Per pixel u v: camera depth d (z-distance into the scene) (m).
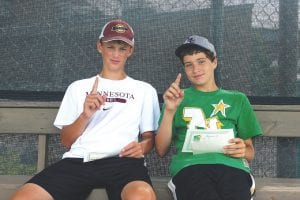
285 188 2.20
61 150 2.65
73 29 2.69
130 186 1.96
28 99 2.69
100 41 2.44
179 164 2.17
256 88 2.67
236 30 2.66
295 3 2.64
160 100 2.69
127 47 2.39
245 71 2.67
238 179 2.01
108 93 2.35
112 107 2.31
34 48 2.69
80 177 2.11
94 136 2.25
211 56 2.31
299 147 2.62
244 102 2.30
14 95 2.69
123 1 2.69
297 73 2.66
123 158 2.18
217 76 2.67
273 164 2.62
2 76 2.69
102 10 2.69
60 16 2.69
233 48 2.67
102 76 2.42
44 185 2.01
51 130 2.54
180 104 2.32
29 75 2.69
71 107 2.35
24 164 2.64
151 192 1.91
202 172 2.05
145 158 2.67
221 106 2.29
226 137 2.10
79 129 2.19
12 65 2.69
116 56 2.36
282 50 2.66
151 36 2.70
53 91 2.69
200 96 2.32
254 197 2.20
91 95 2.13
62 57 2.69
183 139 2.27
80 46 2.70
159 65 2.70
